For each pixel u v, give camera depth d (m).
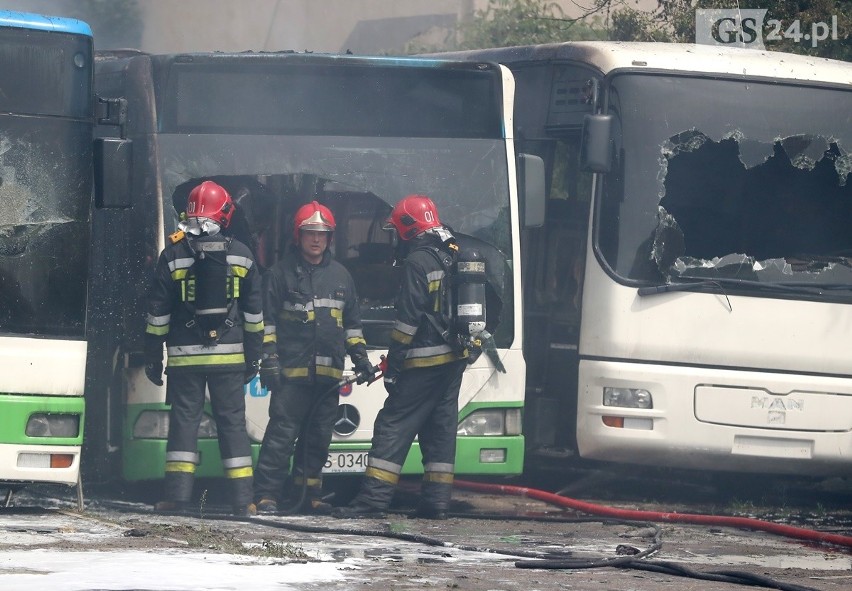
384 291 22.23
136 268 21.31
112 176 19.14
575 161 24.53
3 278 18.84
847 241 24.48
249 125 21.94
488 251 22.72
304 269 20.94
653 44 25.12
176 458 20.27
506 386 22.61
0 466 18.47
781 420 23.80
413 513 21.20
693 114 24.14
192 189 21.53
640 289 23.55
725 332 23.70
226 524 19.05
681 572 15.47
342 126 22.30
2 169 19.05
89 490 22.78
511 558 16.41
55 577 12.91
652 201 23.81
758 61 24.78
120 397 21.34
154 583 12.73
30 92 19.22
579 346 23.92
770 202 24.30
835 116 24.78
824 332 24.02
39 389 18.72
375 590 13.14
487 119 22.88
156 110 21.53
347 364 21.89
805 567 17.16
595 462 26.53
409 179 22.47
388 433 20.78
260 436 21.50
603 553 17.44
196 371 20.09
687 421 23.53
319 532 18.38
